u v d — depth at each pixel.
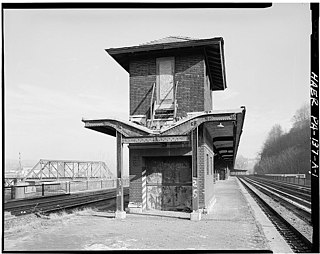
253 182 60.28
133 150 14.62
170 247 8.37
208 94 17.11
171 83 14.73
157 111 14.71
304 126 80.94
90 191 31.08
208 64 16.72
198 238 9.41
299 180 47.75
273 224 12.80
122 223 11.88
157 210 14.64
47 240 9.23
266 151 127.06
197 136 12.82
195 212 12.49
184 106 14.44
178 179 14.62
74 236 9.73
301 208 16.69
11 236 9.75
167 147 14.16
